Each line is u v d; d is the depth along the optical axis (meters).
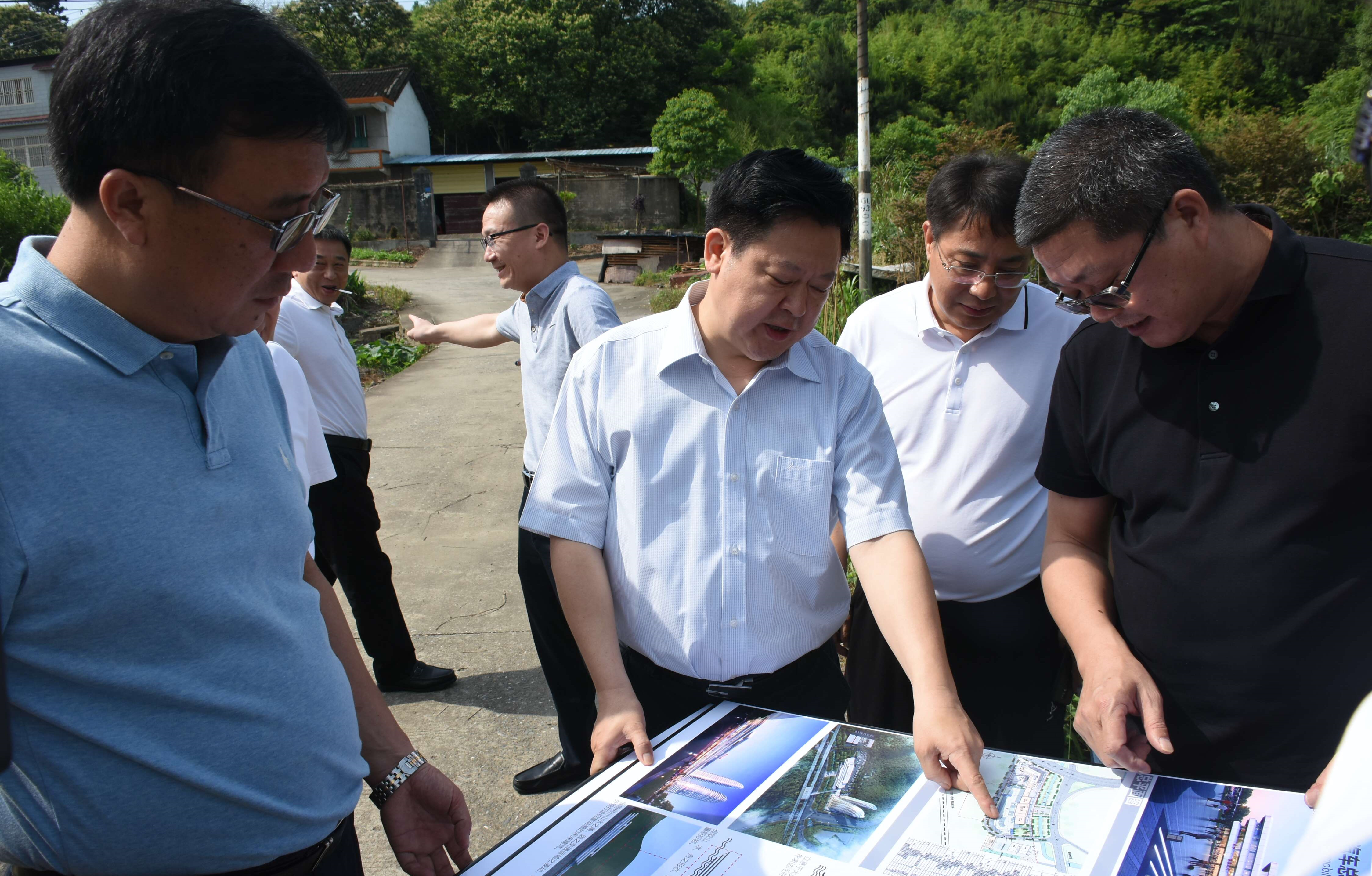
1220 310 1.21
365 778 1.19
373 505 2.90
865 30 8.55
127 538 0.85
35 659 0.83
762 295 1.26
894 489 1.42
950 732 1.13
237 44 0.84
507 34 31.09
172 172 0.84
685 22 34.28
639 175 24.86
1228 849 0.96
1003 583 1.89
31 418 0.82
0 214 9.68
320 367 2.73
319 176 0.93
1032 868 0.96
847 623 2.23
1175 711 1.32
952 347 1.91
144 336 0.90
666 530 1.41
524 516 1.48
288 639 1.01
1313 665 1.18
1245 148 11.86
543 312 2.78
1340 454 1.14
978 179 1.71
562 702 2.23
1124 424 1.35
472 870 1.01
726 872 0.98
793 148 1.28
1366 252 1.17
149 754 0.89
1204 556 1.25
